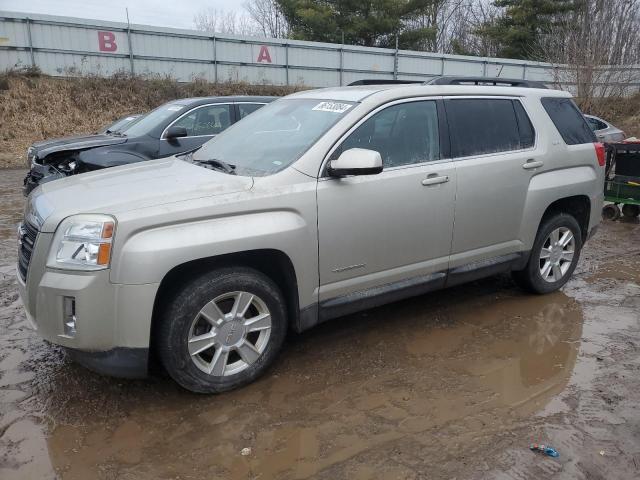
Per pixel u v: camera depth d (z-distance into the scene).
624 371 3.70
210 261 3.27
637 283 5.52
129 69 21.34
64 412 3.19
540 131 4.73
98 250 2.91
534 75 30.33
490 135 4.42
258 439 2.95
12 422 3.08
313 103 4.16
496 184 4.35
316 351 3.97
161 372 3.65
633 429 3.04
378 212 3.73
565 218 4.98
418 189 3.90
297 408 3.25
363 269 3.78
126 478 2.65
